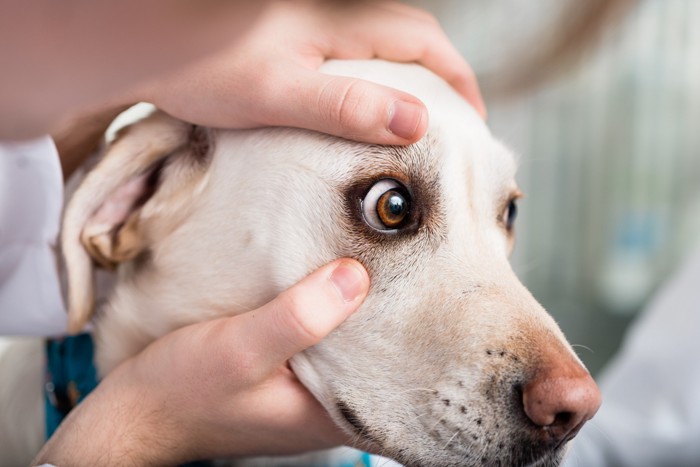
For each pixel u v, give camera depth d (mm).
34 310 457
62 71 260
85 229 428
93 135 452
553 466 387
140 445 400
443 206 406
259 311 376
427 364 389
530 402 366
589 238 1153
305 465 488
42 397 490
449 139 409
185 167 436
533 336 380
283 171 408
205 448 416
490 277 402
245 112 397
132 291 449
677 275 614
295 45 408
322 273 381
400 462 396
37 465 395
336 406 403
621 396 565
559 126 1110
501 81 473
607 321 1148
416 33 441
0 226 436
